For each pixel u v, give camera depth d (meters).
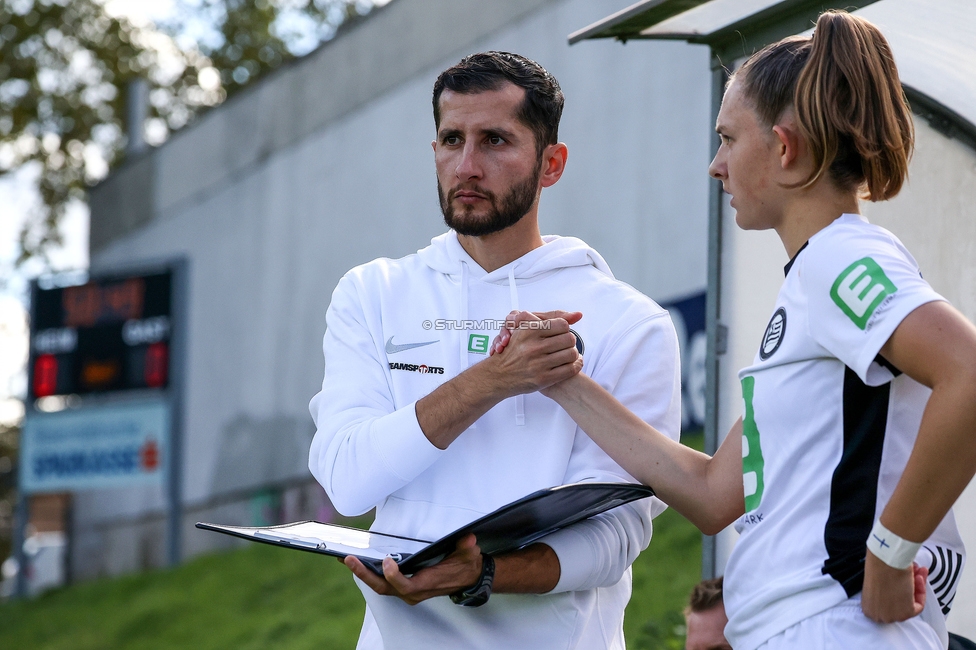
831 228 3.19
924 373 2.86
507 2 18.77
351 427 3.96
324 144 23.69
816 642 3.04
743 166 3.39
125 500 30.14
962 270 5.49
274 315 25.09
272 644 16.23
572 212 17.34
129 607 21.92
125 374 25.41
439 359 4.09
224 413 26.52
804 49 3.35
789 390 3.17
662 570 11.95
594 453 3.92
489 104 3.96
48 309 26.80
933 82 5.39
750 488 3.31
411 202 21.06
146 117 32.72
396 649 3.87
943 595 3.25
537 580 3.68
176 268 24.88
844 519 3.06
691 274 14.98
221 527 3.64
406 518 3.96
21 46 40.69
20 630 23.58
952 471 2.79
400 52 21.53
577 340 4.07
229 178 26.92
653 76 15.86
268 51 43.28
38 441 26.83
